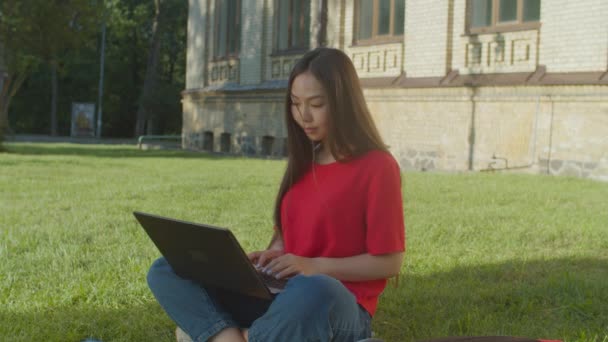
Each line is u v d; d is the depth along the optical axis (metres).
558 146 13.71
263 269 2.85
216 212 8.91
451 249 6.61
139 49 54.12
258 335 2.55
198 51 27.55
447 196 10.38
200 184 12.02
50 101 54.38
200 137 27.03
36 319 4.29
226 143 25.44
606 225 7.81
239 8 24.78
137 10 50.50
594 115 13.05
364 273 2.79
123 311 4.48
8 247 6.41
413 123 16.91
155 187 11.56
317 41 16.36
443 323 4.28
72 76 53.00
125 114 55.53
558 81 13.59
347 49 19.28
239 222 8.12
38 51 24.88
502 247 6.76
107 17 26.28
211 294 2.95
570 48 13.61
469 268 5.80
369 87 18.08
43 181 12.73
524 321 4.30
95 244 6.69
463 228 7.62
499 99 14.80
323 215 2.89
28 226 7.62
